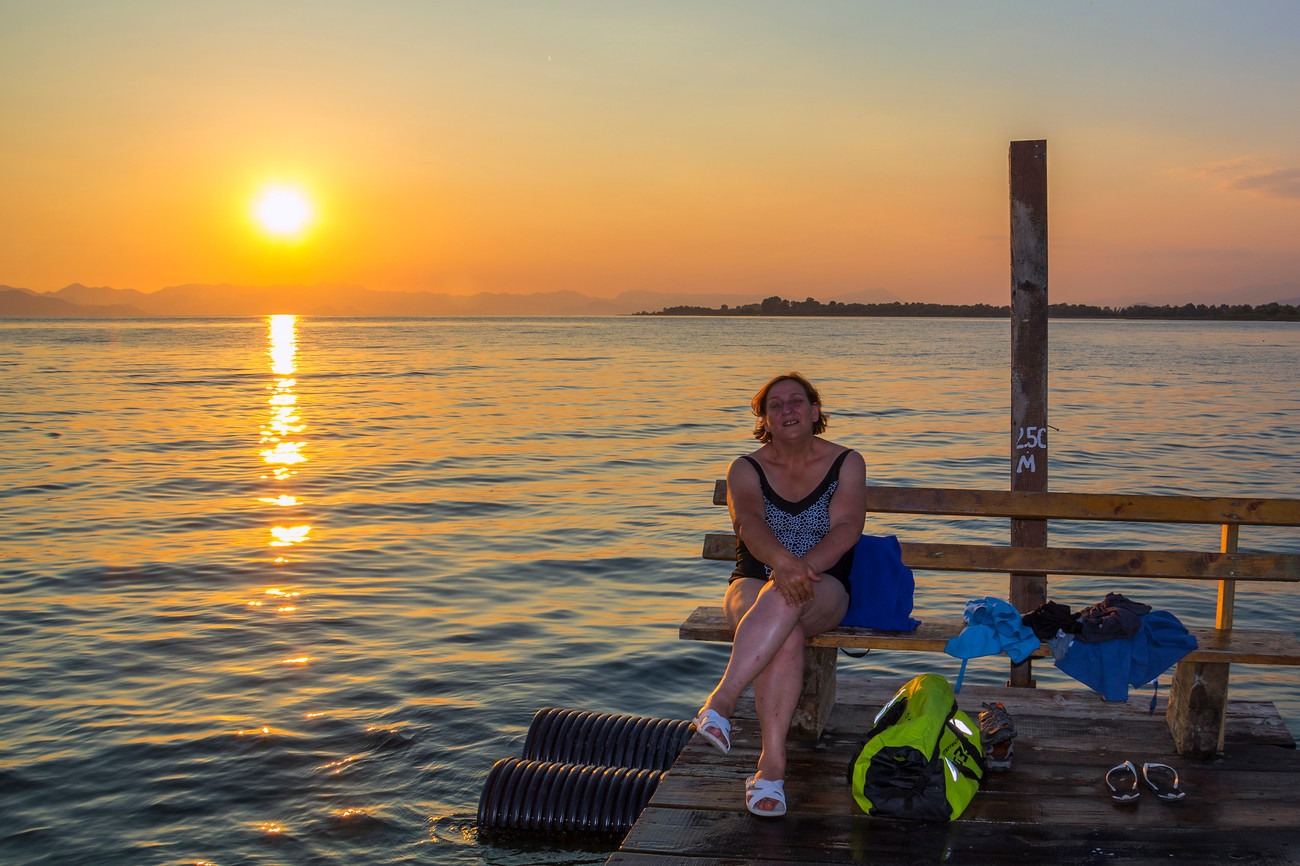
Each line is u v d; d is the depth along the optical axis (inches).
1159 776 150.6
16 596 382.9
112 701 274.2
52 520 535.8
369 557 456.1
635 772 200.4
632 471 736.3
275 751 242.1
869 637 160.9
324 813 211.5
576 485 669.9
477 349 3474.4
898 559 169.8
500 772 205.0
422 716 266.2
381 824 206.5
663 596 400.5
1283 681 300.2
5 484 653.9
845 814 142.3
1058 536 494.9
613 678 302.2
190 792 220.7
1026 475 214.2
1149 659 155.9
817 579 148.9
